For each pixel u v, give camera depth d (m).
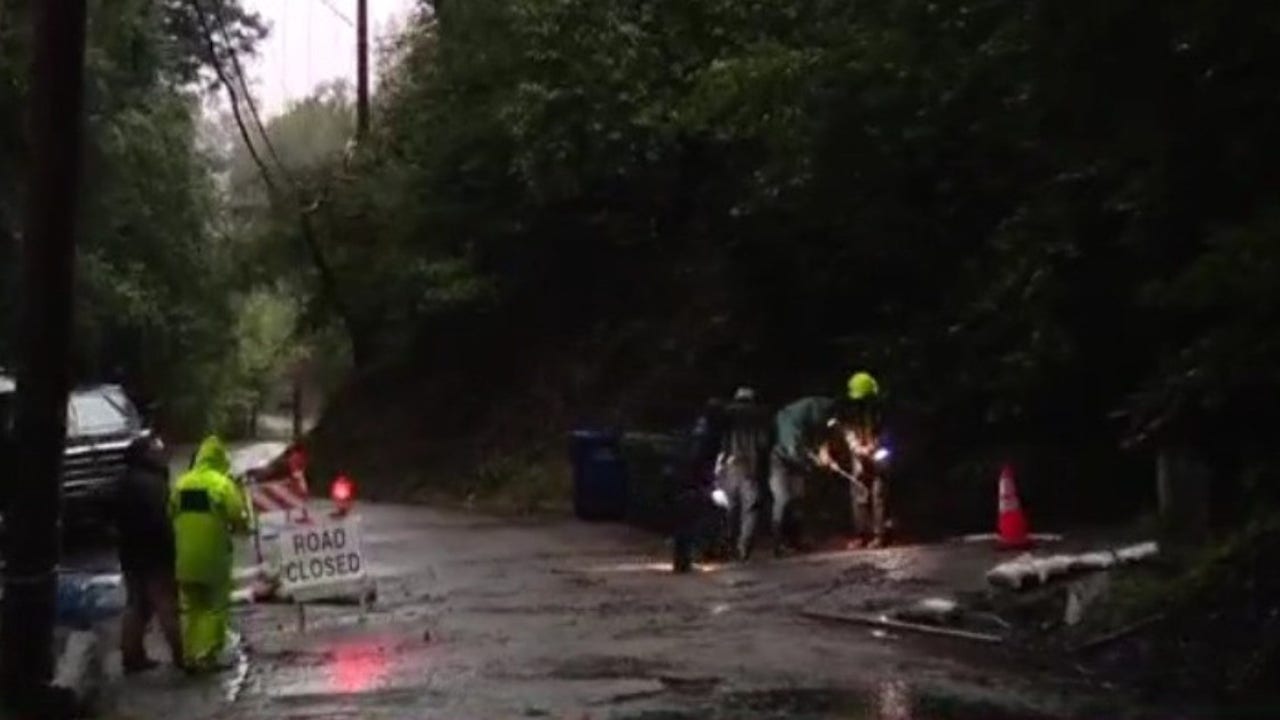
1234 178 12.58
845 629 14.51
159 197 41.22
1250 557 12.73
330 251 42.34
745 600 16.41
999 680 12.10
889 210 22.84
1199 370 12.62
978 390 21.50
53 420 11.37
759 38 27.86
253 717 11.27
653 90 31.91
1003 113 16.69
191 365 48.72
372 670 13.00
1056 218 15.96
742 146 29.66
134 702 12.03
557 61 32.31
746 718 10.79
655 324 33.94
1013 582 14.70
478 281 36.78
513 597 17.27
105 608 16.34
